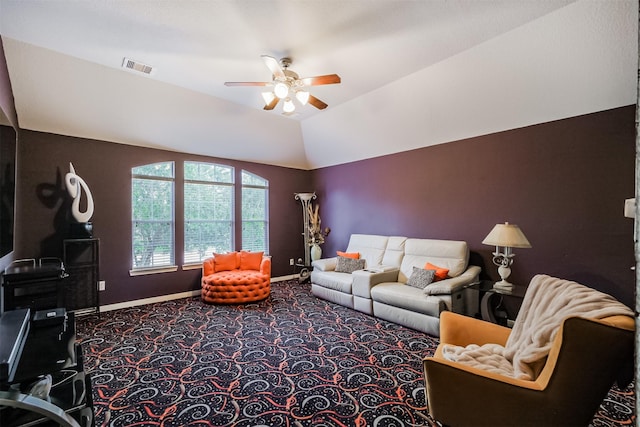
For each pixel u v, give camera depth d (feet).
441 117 13.10
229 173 18.45
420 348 9.64
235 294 14.39
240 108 15.05
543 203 11.22
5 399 3.40
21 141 11.80
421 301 10.84
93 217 13.50
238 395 7.10
